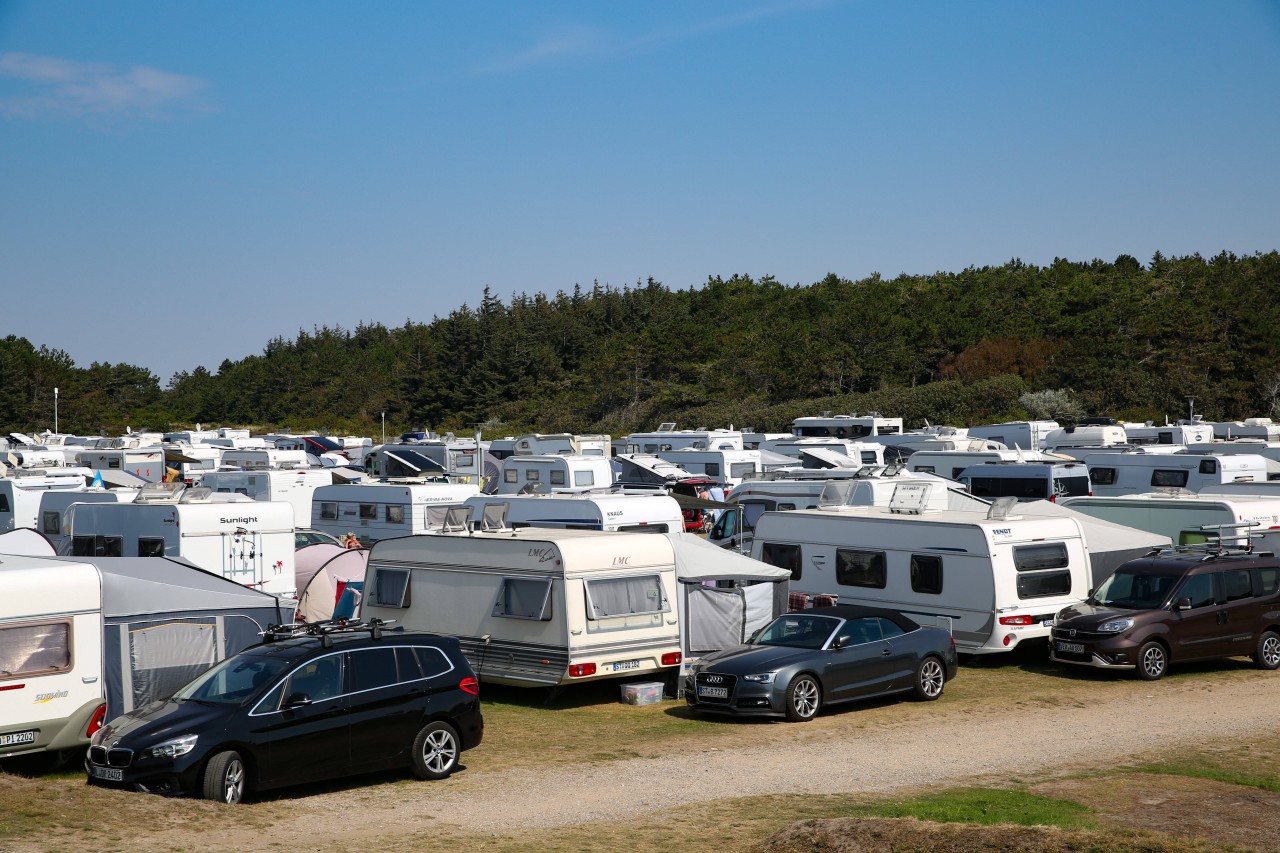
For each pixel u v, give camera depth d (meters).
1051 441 46.50
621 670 17.62
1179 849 9.73
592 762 14.10
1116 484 37.38
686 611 18.42
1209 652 19.69
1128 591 20.14
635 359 105.06
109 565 15.45
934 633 18.02
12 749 13.00
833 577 22.34
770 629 17.70
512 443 49.56
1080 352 88.12
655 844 10.43
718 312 130.38
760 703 16.14
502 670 17.88
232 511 22.05
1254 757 13.95
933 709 17.12
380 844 10.35
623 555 17.84
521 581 17.75
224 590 15.74
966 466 37.06
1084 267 137.75
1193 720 16.20
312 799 12.21
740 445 45.72
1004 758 14.07
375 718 12.71
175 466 49.75
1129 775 12.95
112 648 14.48
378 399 125.06
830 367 93.38
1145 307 96.94
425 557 19.17
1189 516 25.34
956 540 20.30
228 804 11.50
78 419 118.38
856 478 27.12
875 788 12.66
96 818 10.48
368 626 13.38
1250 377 86.44
